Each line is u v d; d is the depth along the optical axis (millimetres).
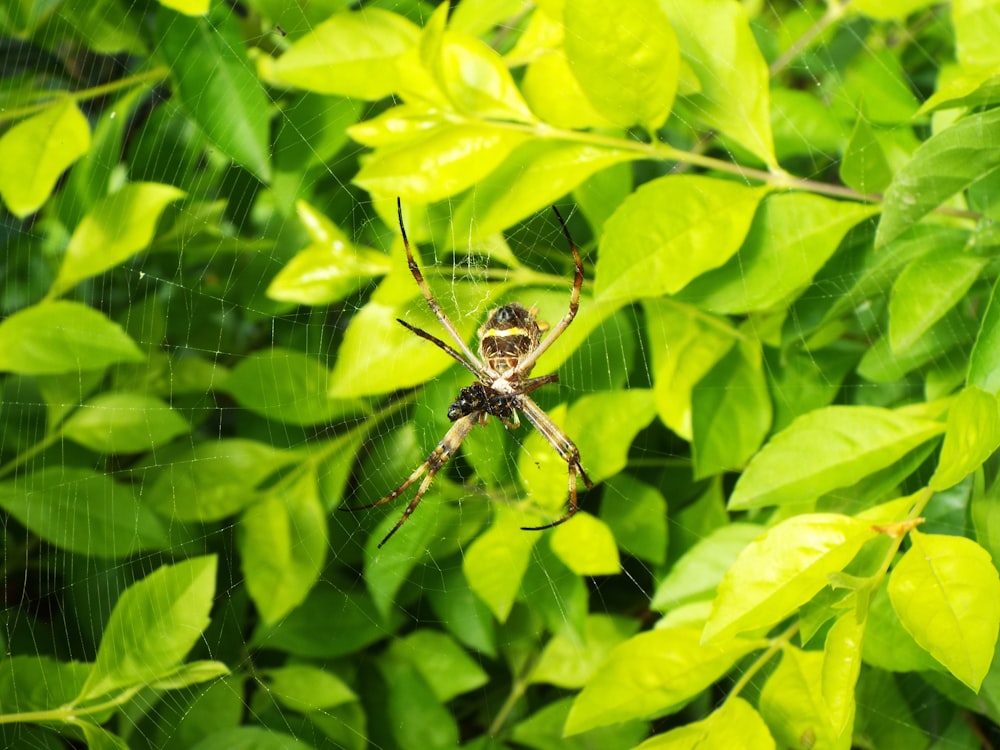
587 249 313
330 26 283
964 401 224
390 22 284
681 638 253
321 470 326
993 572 214
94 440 324
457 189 271
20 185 294
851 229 290
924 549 218
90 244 303
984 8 267
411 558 324
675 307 301
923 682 317
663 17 257
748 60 275
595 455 306
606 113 271
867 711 314
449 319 326
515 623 347
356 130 277
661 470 347
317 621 334
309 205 310
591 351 332
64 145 299
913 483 294
